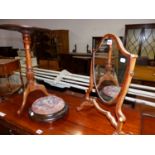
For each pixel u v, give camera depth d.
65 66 3.87
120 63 0.74
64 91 1.42
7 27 0.83
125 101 1.13
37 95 1.22
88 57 3.50
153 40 2.94
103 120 0.90
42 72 1.69
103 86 0.91
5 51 4.57
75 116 0.94
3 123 0.94
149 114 0.95
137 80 2.02
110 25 3.75
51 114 0.87
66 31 4.24
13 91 1.64
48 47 4.25
